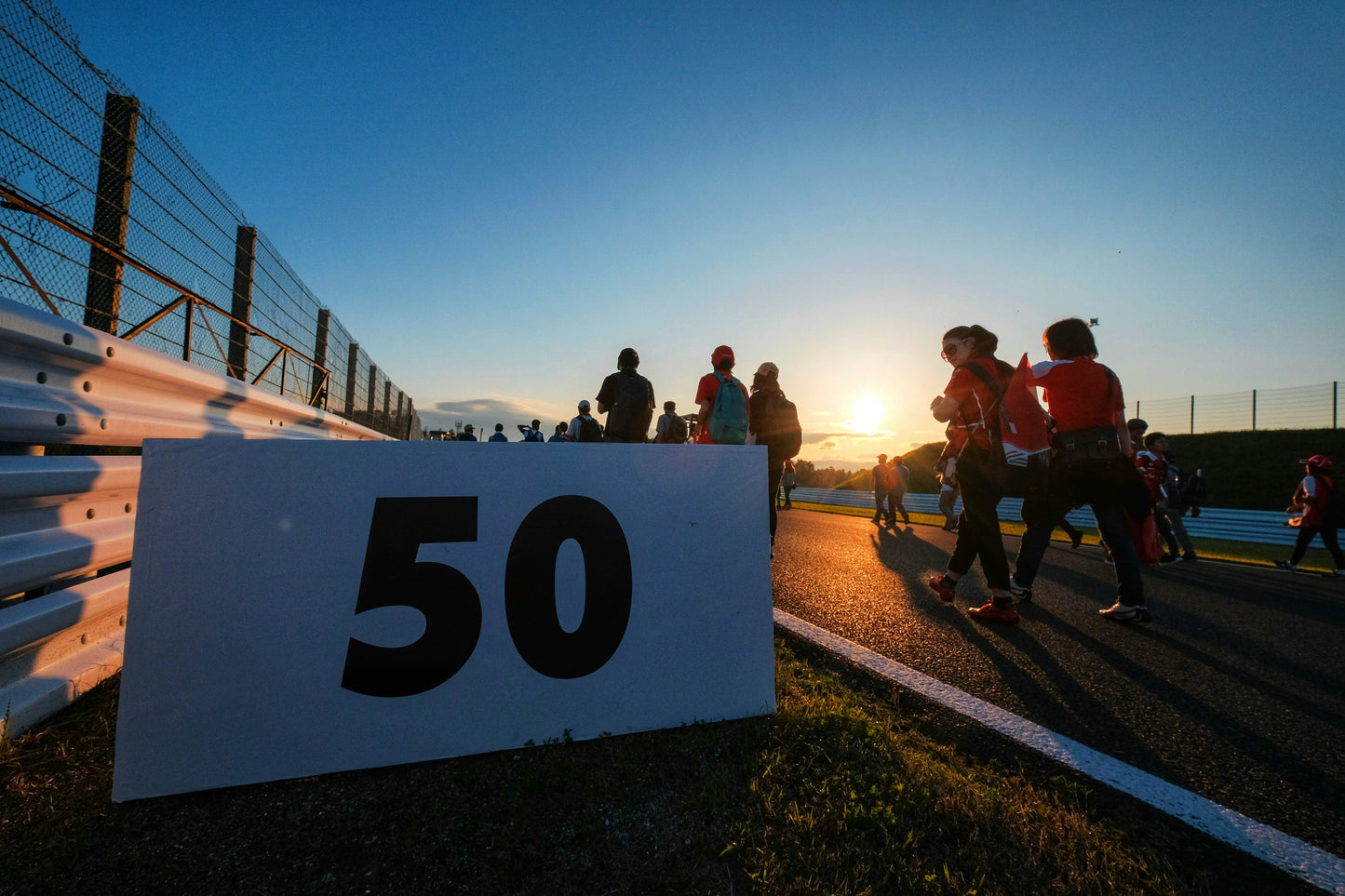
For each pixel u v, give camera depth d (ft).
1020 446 10.69
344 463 5.53
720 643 6.54
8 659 5.59
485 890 3.80
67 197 8.46
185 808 4.55
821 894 3.80
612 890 3.84
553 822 4.49
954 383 10.97
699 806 4.72
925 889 3.91
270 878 3.85
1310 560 26.99
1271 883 4.22
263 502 5.23
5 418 5.16
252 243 15.46
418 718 5.36
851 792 4.90
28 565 5.49
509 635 5.79
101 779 4.86
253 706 4.95
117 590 7.10
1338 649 10.36
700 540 6.72
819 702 6.72
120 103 9.61
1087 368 11.55
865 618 11.14
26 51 7.53
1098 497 11.34
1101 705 7.34
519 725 5.64
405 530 5.61
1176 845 4.59
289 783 4.91
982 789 5.09
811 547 22.25
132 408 7.55
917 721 6.66
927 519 44.14
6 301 5.11
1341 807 5.26
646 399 18.76
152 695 4.74
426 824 4.42
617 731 5.90
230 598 5.02
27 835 4.16
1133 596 11.23
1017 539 29.04
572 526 6.22
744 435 15.35
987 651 9.27
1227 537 39.09
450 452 5.91
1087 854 4.35
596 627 6.10
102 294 9.56
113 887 3.73
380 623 5.40
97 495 6.79
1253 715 7.27
